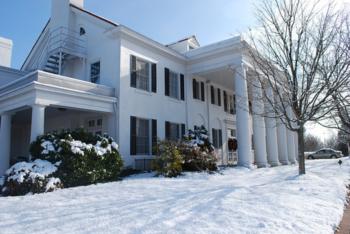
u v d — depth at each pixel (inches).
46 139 433.1
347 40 414.3
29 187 363.3
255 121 713.6
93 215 217.9
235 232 180.7
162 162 524.4
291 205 252.4
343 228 218.5
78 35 679.7
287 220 210.2
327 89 427.5
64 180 401.4
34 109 454.3
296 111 444.8
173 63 716.7
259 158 705.6
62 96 482.6
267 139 781.9
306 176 435.8
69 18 684.7
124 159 556.4
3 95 527.2
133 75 602.5
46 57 705.6
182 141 585.0
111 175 461.4
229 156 897.5
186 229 182.2
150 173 552.7
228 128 915.4
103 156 452.4
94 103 531.5
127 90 584.7
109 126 566.3
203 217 209.3
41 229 184.1
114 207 246.7
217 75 802.2
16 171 377.1
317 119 445.1
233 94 973.8
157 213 220.1
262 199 271.4
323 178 442.3
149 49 648.4
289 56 439.2
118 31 579.8
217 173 550.6
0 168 537.3
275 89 463.8
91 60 637.9
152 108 636.1
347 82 408.2
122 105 569.6
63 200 294.2
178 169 519.2
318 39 426.3
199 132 649.0
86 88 522.9
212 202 256.8
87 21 661.9
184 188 359.6
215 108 861.2
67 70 678.5
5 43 807.1
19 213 232.8
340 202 287.4
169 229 181.6
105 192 338.6
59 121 698.2
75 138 451.2
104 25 623.2
